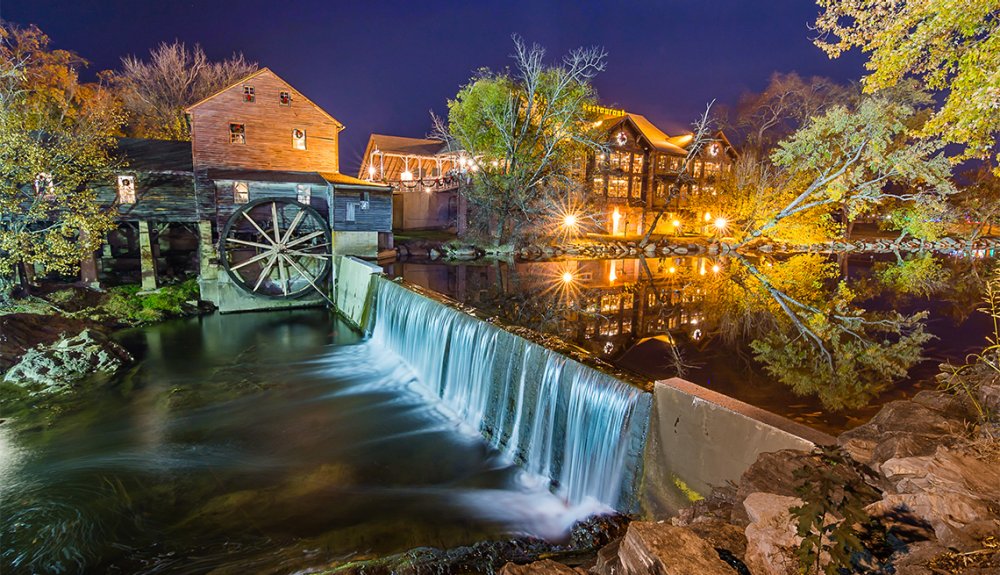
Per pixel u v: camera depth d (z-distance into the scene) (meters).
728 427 6.01
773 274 28.95
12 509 8.60
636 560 3.85
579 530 7.19
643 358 13.25
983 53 7.49
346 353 18.05
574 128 34.50
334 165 25.50
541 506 8.84
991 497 3.76
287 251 22.62
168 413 12.81
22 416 12.37
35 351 14.99
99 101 33.06
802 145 31.70
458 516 8.50
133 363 16.23
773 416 5.79
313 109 24.59
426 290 16.78
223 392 14.25
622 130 43.88
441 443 11.40
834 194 30.64
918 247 41.19
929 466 4.23
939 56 8.23
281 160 24.31
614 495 7.84
